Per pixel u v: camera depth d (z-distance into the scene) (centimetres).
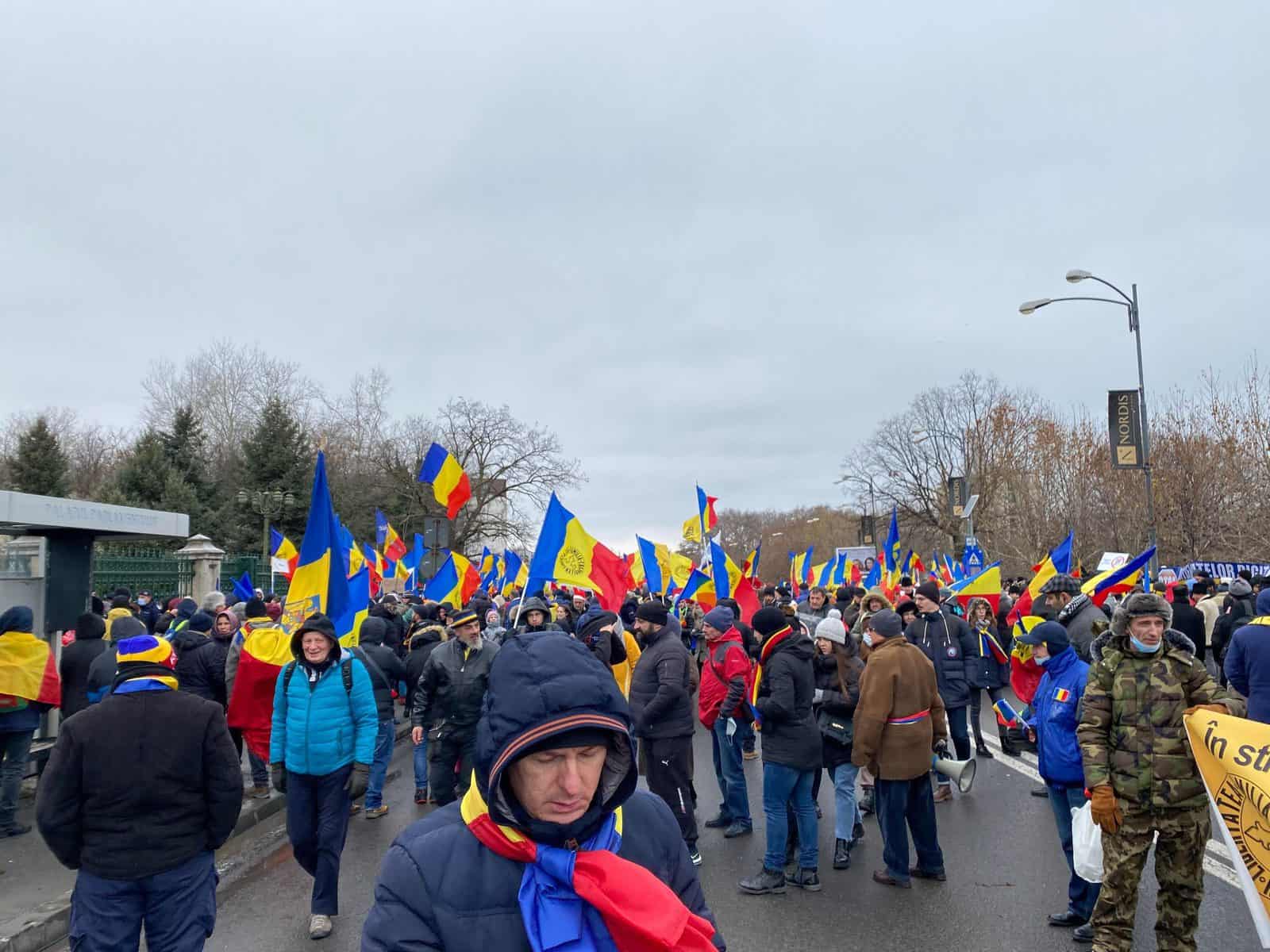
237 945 553
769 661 632
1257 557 2428
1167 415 2803
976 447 4781
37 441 3672
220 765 396
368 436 4909
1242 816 369
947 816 814
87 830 379
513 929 177
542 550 894
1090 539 2875
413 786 1002
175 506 3447
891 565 1759
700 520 1698
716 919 575
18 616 748
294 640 574
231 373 4906
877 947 528
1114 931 458
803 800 634
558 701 184
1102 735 464
